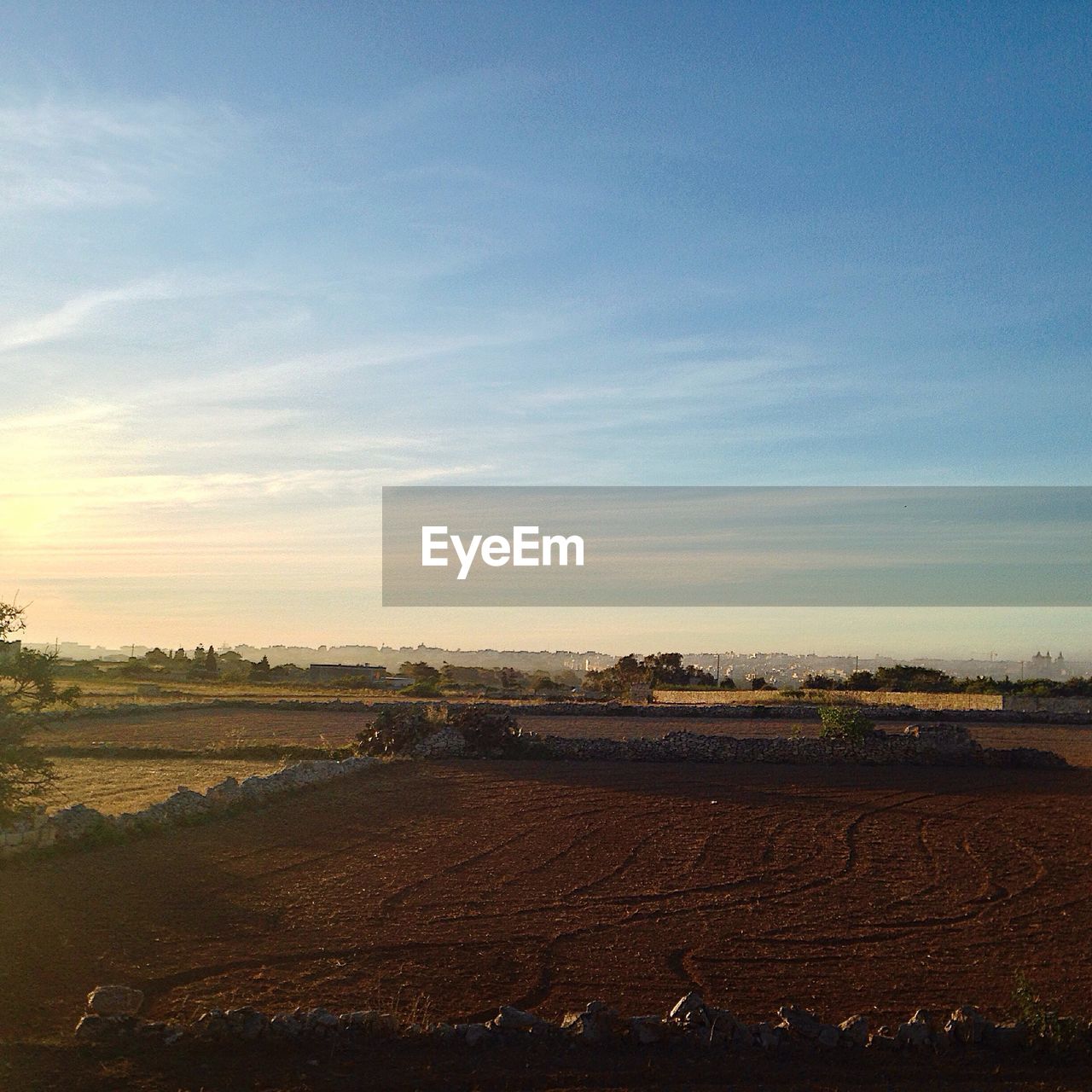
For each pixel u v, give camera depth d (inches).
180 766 1207.6
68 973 444.8
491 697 2871.6
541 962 482.3
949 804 981.2
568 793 1021.2
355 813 881.5
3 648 756.0
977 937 537.6
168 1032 368.2
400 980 453.4
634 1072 358.0
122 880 616.4
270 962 472.7
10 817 711.1
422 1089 341.1
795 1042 382.3
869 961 494.0
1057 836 825.5
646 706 2212.1
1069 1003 438.0
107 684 2819.9
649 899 601.3
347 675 3949.3
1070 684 2891.2
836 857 728.3
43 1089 327.0
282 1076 344.5
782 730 1840.6
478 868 675.4
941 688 3080.7
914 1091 351.6
